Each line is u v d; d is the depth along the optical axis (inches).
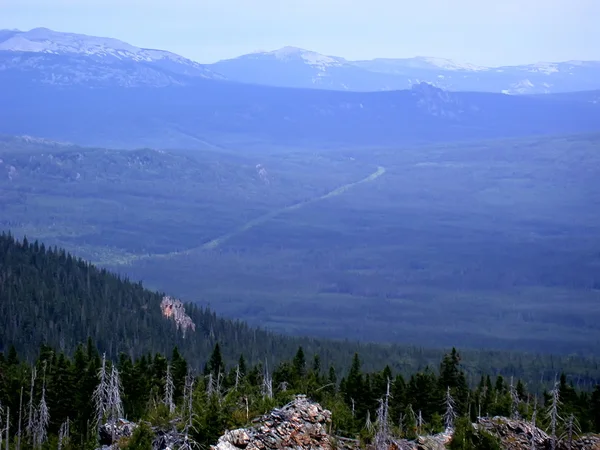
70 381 4970.5
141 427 3769.7
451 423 4566.9
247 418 3710.6
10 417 4872.0
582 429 4677.7
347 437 3823.8
